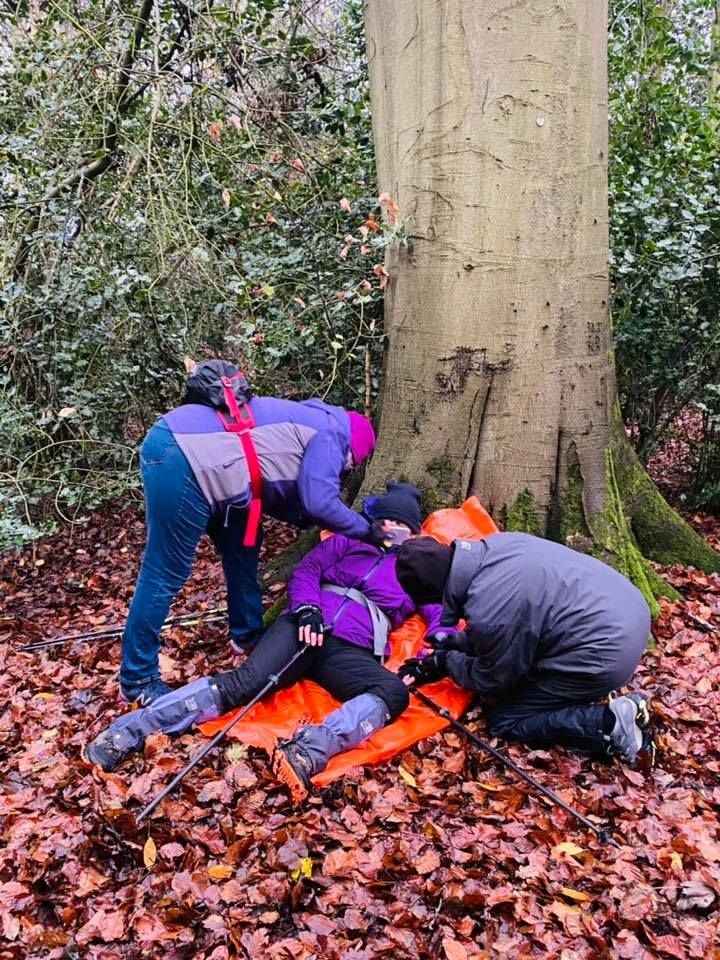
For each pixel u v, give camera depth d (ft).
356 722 8.36
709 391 15.57
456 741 8.80
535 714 8.64
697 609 11.76
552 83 10.29
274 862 7.11
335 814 7.73
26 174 14.98
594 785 8.07
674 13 17.88
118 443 16.37
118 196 14.97
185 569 9.20
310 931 6.46
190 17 16.26
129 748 8.60
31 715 10.05
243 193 15.56
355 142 16.28
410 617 10.55
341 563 10.08
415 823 7.59
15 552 17.44
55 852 7.34
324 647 9.45
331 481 8.91
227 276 15.08
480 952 6.22
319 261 14.47
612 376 11.94
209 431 8.63
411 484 10.85
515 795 7.89
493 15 10.11
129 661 9.41
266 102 16.96
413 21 10.58
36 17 15.65
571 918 6.49
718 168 14.80
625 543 11.67
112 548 18.04
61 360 15.17
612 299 14.99
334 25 18.33
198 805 7.89
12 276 15.43
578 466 11.47
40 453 15.20
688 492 17.84
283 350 13.39
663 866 7.06
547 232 10.69
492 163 10.48
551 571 8.16
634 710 8.08
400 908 6.67
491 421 11.32
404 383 11.64
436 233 10.95
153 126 14.76
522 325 10.94
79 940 6.47
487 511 11.53
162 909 6.72
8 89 15.94
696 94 20.11
